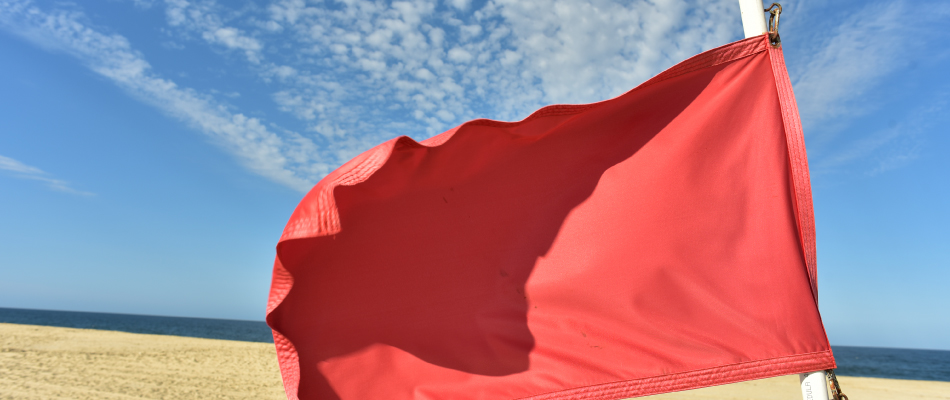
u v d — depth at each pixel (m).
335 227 1.43
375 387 1.72
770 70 1.67
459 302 1.81
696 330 1.58
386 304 1.77
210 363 11.03
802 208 1.55
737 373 1.50
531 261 1.81
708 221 1.65
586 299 1.72
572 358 1.69
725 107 1.70
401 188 1.80
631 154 1.79
